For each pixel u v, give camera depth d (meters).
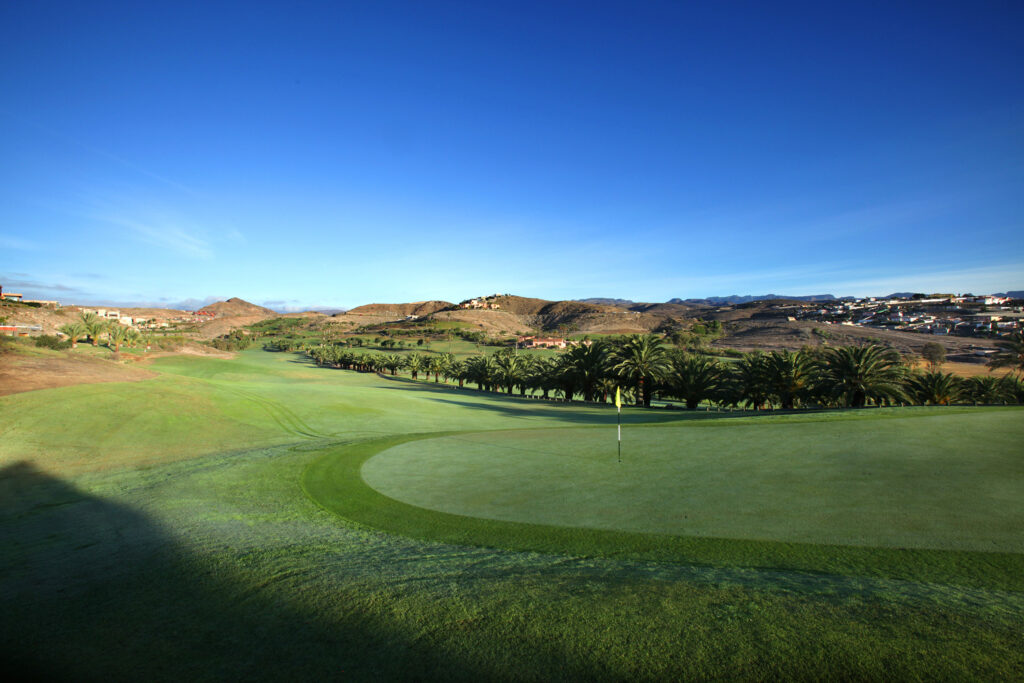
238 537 9.42
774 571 6.79
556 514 10.05
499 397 75.12
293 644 5.38
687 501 10.39
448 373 112.25
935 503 9.30
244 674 4.83
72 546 9.37
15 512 12.39
